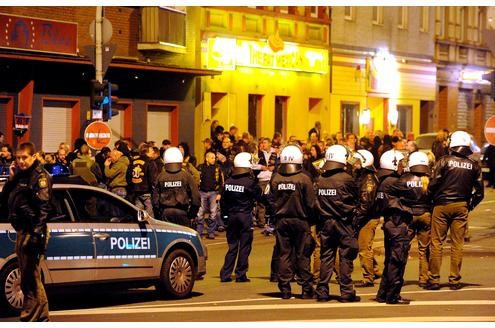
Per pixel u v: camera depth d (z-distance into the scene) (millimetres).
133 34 32281
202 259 15781
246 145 26531
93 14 30406
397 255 14398
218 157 26031
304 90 41094
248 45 37031
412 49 49188
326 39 42031
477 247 22844
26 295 12391
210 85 35625
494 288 16250
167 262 15172
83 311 13945
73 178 14508
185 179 17297
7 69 27797
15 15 27562
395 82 47688
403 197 14461
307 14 40844
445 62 52594
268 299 15141
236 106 37125
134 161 22922
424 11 50531
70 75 29703
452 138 15898
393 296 14414
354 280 17297
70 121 30000
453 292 15742
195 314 13508
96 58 25453
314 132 26641
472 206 16141
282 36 39156
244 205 17250
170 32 33000
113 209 14602
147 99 32812
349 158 16203
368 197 16203
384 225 14570
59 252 13805
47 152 29266
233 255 17406
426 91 50750
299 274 15102
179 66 33656
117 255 14461
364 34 44969
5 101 27953
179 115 34188
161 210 17344
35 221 12195
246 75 37656
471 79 54719
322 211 14555
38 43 28109
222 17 35969
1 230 13234
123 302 15133
